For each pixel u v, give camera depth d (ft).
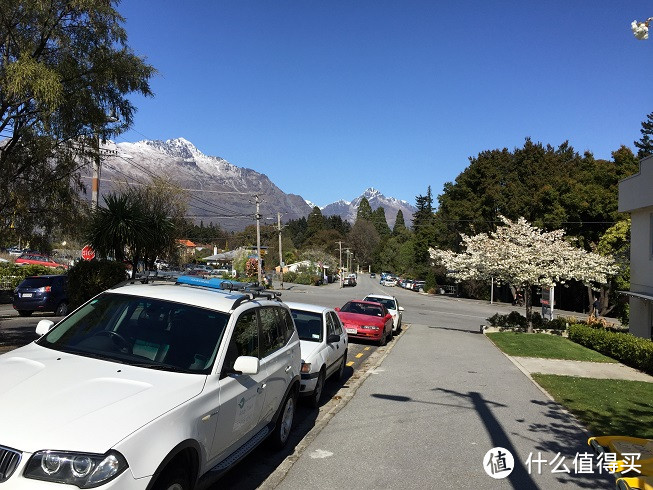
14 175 34.81
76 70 34.42
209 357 14.24
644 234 59.77
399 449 20.12
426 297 191.42
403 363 41.78
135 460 10.21
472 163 177.99
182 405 11.94
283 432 19.81
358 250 488.02
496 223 161.58
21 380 11.98
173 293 16.35
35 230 37.27
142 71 37.22
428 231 251.60
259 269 157.28
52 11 32.63
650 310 58.49
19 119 33.88
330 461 18.65
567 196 137.69
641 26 15.24
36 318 61.52
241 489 16.28
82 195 40.09
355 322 54.03
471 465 18.63
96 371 12.69
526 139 165.27
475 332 75.72
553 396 30.42
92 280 40.50
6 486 9.53
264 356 17.44
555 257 70.59
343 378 36.63
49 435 9.98
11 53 32.78
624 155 139.85
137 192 99.14
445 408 26.78
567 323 75.25
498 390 31.81
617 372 40.47
